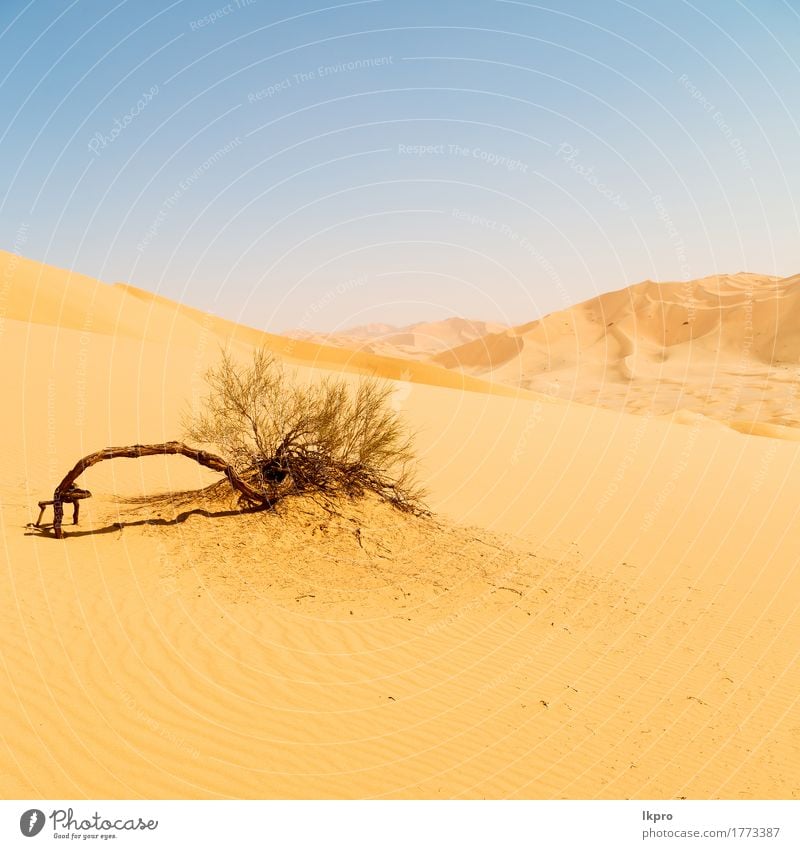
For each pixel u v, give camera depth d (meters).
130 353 31.88
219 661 6.67
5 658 6.00
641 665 7.89
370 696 6.51
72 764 4.78
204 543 9.90
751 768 5.97
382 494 12.56
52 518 10.47
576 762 5.79
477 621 8.72
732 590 10.77
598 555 12.12
